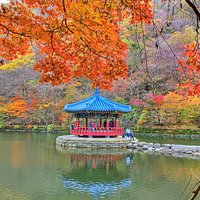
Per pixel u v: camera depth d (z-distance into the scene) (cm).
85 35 652
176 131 3675
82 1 556
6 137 3744
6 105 4547
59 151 2617
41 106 4428
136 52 3020
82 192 1398
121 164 2050
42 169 1867
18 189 1431
